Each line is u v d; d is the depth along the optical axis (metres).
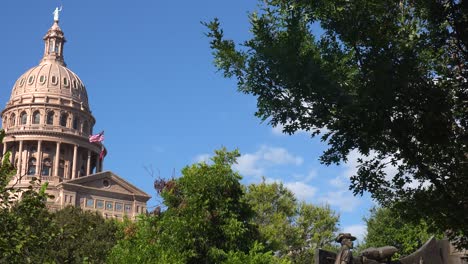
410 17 12.59
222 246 26.28
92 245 45.22
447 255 15.05
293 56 11.41
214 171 27.00
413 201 12.70
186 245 25.61
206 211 26.23
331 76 11.39
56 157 139.75
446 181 12.25
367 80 11.52
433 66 12.88
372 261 13.41
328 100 11.51
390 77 11.11
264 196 51.25
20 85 150.50
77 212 57.69
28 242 15.80
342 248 12.96
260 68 11.88
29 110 144.12
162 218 27.34
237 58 12.09
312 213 53.81
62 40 163.50
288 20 12.10
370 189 12.97
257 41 12.33
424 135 11.73
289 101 11.94
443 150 12.32
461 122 12.27
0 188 16.47
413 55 11.81
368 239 47.22
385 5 12.36
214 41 12.37
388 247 13.57
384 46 11.69
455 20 12.14
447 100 12.17
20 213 16.25
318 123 12.10
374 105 11.26
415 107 11.72
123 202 128.25
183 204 26.78
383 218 46.12
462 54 12.89
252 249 25.72
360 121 11.62
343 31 11.99
